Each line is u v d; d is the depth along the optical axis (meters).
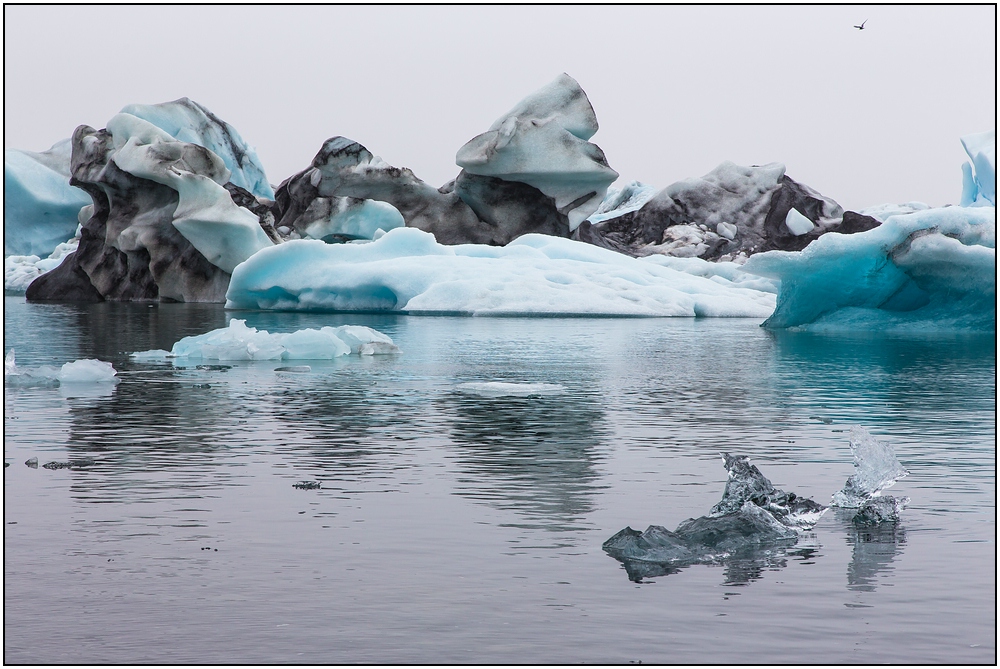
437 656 6.99
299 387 21.33
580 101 82.44
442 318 49.81
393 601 7.98
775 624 7.55
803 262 41.16
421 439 15.07
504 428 16.11
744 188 94.44
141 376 23.25
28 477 12.28
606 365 26.56
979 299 40.25
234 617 7.64
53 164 105.44
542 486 11.89
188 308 60.50
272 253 58.97
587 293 55.28
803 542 9.71
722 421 16.97
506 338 36.41
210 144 95.62
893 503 10.79
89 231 73.19
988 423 16.81
